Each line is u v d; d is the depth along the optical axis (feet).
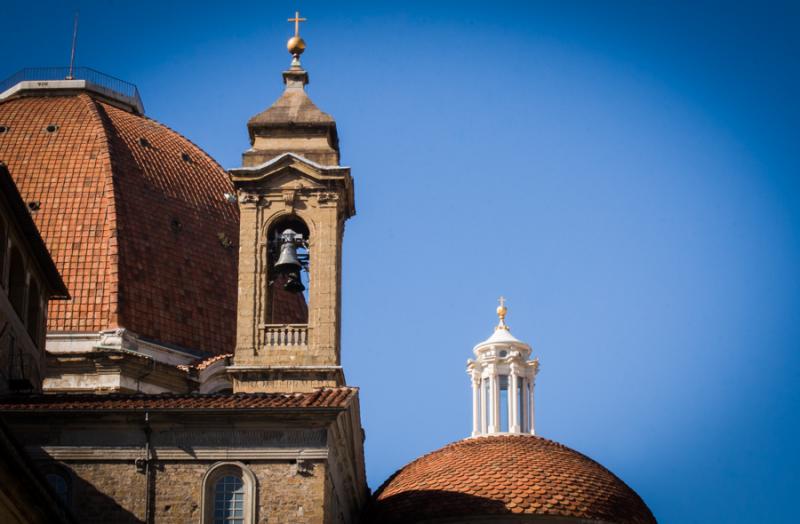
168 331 403.95
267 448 290.76
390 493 355.36
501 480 346.74
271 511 287.89
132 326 396.78
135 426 291.38
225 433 291.58
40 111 445.37
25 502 232.12
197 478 289.33
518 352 387.55
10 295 312.91
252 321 343.46
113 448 290.56
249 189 351.25
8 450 221.46
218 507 289.12
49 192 416.87
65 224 410.31
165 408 290.76
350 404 300.81
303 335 342.64
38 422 290.76
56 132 434.30
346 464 315.37
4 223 301.84
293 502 288.30
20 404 293.23
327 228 348.79
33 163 424.05
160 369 392.47
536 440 367.25
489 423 383.24
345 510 329.31
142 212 418.10
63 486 288.51
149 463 289.74
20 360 309.22
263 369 338.75
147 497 288.10
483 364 387.75
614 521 344.69
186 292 413.39
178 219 424.87
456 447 367.25
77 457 289.53
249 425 291.79
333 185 350.43
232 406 291.79
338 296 350.02
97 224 410.52
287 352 341.00
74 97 456.86
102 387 386.52
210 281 420.77
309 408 290.76
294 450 290.56
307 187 350.43
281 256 347.36
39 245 316.40
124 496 288.51
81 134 433.48
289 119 358.43
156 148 441.27
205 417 291.38
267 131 358.02
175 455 290.35
